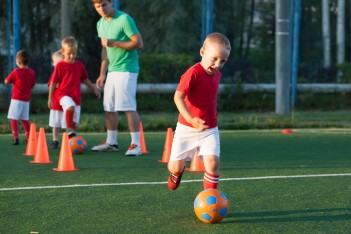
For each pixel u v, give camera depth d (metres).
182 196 10.61
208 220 8.75
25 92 17.94
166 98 28.95
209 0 28.20
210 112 9.57
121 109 15.48
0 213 9.31
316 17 42.59
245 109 29.58
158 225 8.69
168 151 14.62
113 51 15.42
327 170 13.56
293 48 30.73
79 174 12.80
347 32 43.34
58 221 8.87
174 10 37.19
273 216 9.27
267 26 46.56
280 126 23.20
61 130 21.30
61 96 16.47
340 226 8.73
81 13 37.06
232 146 17.77
